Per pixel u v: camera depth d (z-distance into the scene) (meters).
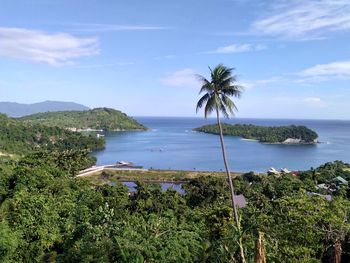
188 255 31.02
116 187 74.50
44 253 41.09
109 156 197.00
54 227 44.31
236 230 26.89
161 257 31.03
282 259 27.14
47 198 52.09
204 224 46.16
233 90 37.16
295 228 29.50
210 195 76.44
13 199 51.25
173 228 38.97
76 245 38.06
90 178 122.88
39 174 65.62
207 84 36.81
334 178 101.44
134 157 192.62
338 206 33.00
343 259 30.14
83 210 49.25
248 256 25.41
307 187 83.88
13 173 67.19
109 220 42.97
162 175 129.00
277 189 82.94
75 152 108.00
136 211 63.44
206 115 38.00
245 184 92.06
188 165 165.00
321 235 29.45
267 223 35.28
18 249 39.28
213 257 27.47
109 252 33.47
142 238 34.34
